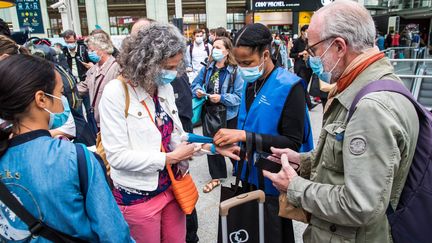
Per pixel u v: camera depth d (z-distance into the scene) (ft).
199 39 23.07
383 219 3.88
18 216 3.36
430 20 62.90
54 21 72.18
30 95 3.36
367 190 3.42
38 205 3.34
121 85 5.35
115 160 5.31
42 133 3.53
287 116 5.98
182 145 5.77
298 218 4.87
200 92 11.64
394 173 3.49
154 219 5.90
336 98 4.19
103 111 5.33
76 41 22.45
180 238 6.57
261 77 6.40
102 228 3.61
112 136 5.28
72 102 8.18
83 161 3.51
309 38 4.41
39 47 12.01
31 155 3.35
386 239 3.91
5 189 3.35
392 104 3.55
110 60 10.17
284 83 5.98
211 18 68.80
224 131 5.97
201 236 9.55
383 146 3.41
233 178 13.23
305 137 6.57
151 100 5.65
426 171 3.80
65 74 8.28
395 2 69.62
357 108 3.64
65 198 3.36
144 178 5.64
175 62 5.41
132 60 5.15
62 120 4.03
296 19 42.04
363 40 3.99
